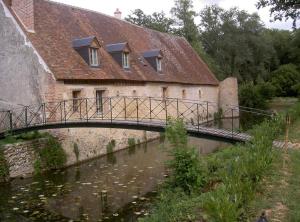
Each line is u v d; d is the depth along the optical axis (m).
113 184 13.80
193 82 31.78
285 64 64.19
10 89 19.17
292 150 11.75
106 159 19.05
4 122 19.42
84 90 19.42
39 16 20.19
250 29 52.09
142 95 24.52
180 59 33.47
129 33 28.41
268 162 8.89
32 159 15.68
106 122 14.99
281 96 59.50
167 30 45.06
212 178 9.81
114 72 21.75
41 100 18.02
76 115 18.86
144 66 25.89
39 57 17.92
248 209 7.07
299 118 19.27
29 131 16.11
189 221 7.17
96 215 10.66
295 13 25.06
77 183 14.11
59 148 16.95
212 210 5.84
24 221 10.33
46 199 12.16
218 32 52.06
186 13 45.38
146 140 24.94
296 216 6.64
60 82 17.86
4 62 19.27
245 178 7.75
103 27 25.56
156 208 8.82
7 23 18.94
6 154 14.61
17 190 13.30
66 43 20.27
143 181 14.09
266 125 13.41
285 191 8.05
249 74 53.31
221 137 13.02
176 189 9.48
